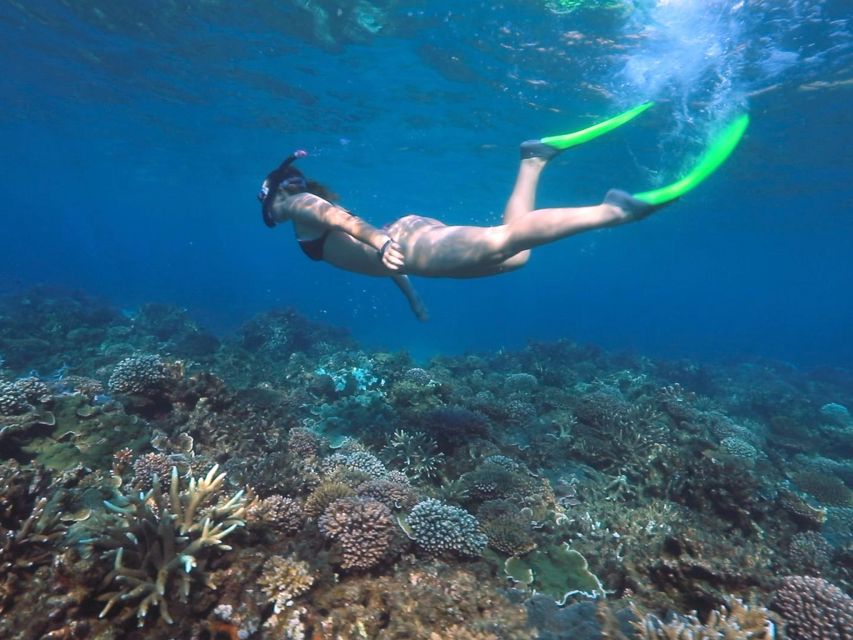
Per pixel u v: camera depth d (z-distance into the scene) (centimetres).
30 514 395
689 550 490
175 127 2936
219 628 337
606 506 705
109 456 570
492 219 4966
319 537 453
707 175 379
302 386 1175
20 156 4909
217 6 1530
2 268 4525
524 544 514
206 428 706
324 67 1845
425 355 3166
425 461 746
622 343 4709
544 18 1330
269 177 516
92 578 340
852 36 1247
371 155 3011
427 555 478
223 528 404
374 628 363
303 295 7775
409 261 460
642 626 364
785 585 452
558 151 448
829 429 1430
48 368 1332
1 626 309
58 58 2108
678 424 1118
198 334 1639
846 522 855
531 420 1044
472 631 358
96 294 3466
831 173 2406
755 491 738
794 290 13925
